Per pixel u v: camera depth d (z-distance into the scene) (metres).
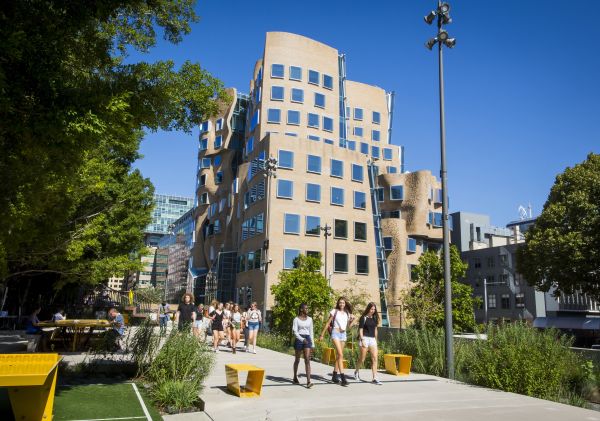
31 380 5.34
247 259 50.34
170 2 10.01
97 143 7.76
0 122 5.45
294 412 7.21
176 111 9.63
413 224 63.97
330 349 15.12
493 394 9.61
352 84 72.81
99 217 22.53
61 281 25.75
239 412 7.13
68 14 6.04
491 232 91.56
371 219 52.59
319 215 48.84
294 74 59.53
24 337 21.17
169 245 165.50
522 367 10.45
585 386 11.45
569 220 37.81
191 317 15.35
